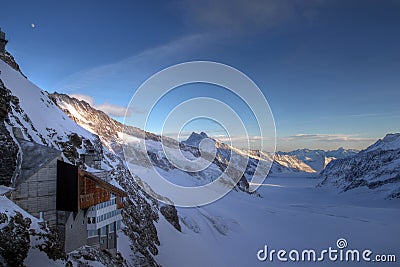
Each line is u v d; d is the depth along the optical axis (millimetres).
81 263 37656
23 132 47406
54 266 30859
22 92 62344
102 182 42500
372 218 194375
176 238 87562
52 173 38500
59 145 56781
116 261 45938
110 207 46906
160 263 68062
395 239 131750
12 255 28062
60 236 37781
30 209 36250
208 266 80312
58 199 38375
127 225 68438
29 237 31078
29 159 38625
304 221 166125
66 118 75125
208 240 102625
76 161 56406
